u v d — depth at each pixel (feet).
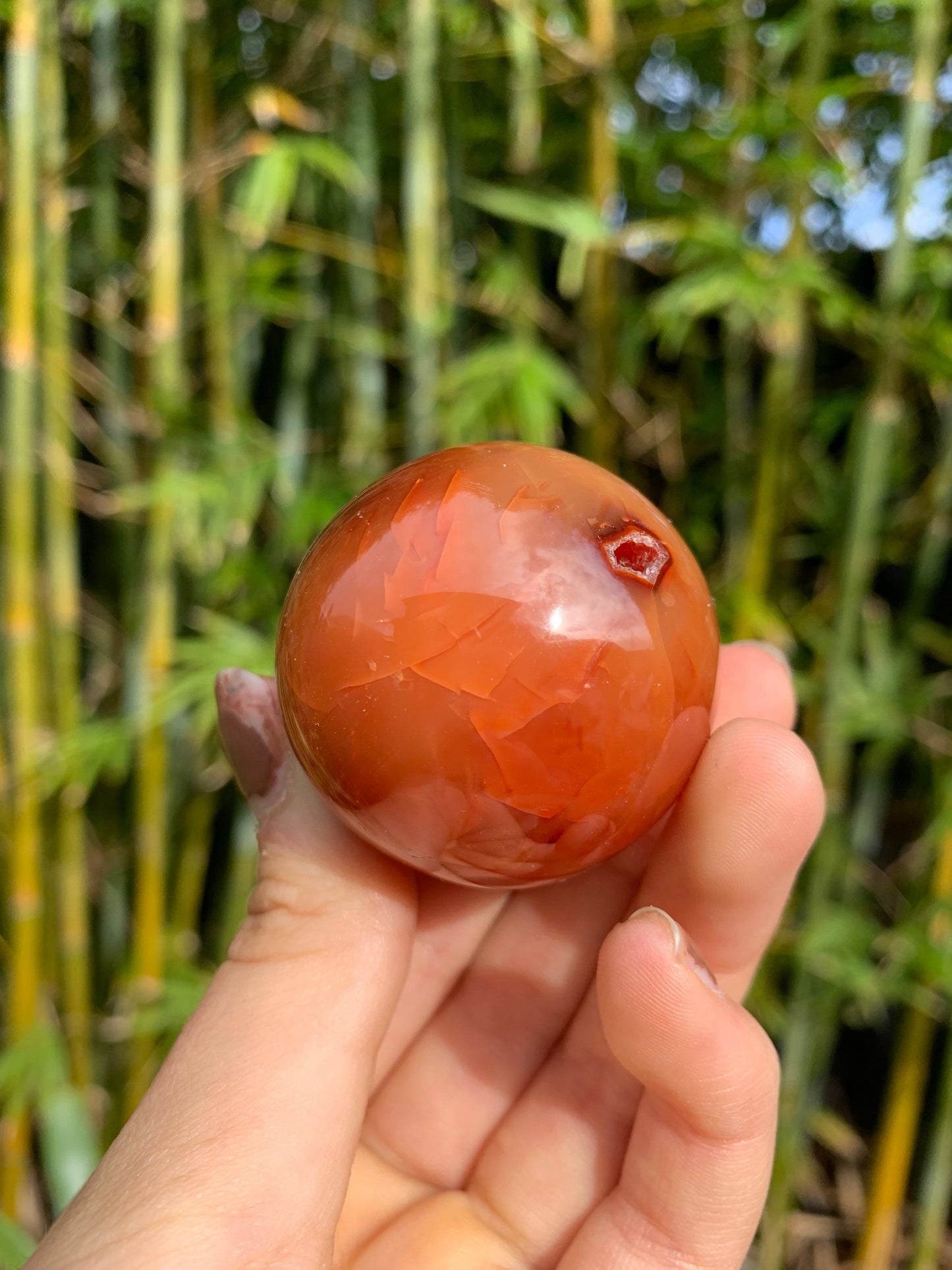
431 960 0.56
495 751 0.35
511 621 0.34
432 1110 0.56
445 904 0.55
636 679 0.35
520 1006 0.56
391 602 0.35
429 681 0.35
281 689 0.39
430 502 0.37
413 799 0.36
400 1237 0.51
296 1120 0.38
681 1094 0.42
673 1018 0.40
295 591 0.39
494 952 0.56
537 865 0.38
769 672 0.54
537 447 0.40
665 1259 0.47
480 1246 0.50
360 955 0.41
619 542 0.36
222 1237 0.35
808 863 0.83
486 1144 0.55
